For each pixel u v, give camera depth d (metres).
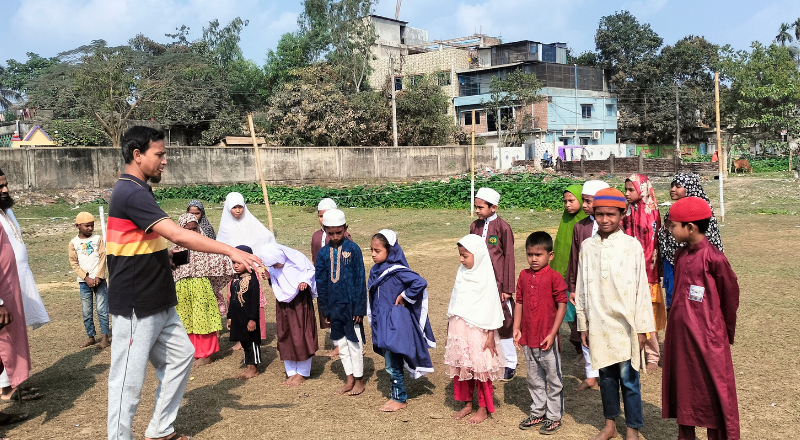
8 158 20.28
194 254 5.92
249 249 5.51
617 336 3.79
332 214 4.94
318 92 33.47
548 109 42.62
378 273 4.74
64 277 10.34
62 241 14.09
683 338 3.57
